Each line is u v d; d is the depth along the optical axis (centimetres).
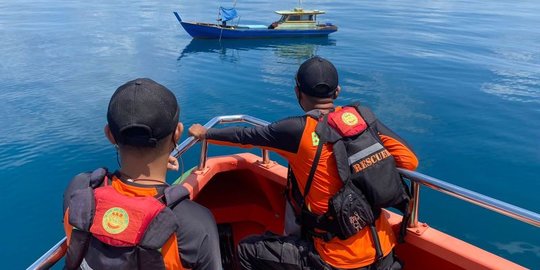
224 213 416
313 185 265
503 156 1001
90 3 4253
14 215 738
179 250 157
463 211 757
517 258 642
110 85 1488
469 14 3991
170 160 273
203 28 2380
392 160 264
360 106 285
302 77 279
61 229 703
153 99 159
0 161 918
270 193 408
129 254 149
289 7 4175
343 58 2042
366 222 257
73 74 1625
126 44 2256
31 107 1241
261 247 285
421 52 2189
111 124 160
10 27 2659
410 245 313
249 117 369
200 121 1218
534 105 1378
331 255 264
